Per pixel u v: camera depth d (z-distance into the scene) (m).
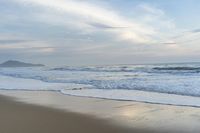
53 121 6.56
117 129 5.79
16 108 8.55
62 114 7.47
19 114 7.50
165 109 8.01
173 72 25.78
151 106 8.59
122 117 7.00
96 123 6.34
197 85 13.41
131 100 9.92
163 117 6.89
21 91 14.23
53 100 10.41
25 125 6.14
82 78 22.67
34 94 12.62
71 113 7.62
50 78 24.31
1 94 12.93
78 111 7.93
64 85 16.86
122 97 10.73
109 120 6.65
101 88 14.35
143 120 6.59
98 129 5.81
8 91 14.43
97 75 27.34
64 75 29.27
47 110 8.12
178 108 8.12
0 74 39.75
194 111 7.61
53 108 8.48
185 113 7.36
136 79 19.16
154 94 11.24
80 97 11.20
